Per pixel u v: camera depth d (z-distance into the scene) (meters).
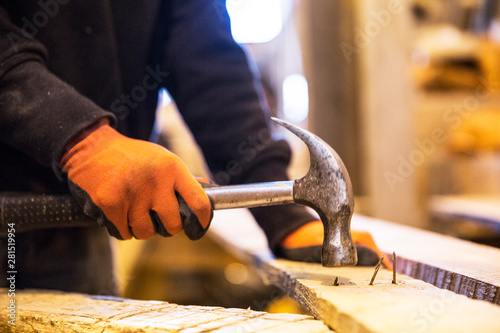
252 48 4.47
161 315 0.87
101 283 1.55
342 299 0.79
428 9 3.76
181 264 3.04
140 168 0.89
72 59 1.25
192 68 1.36
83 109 0.96
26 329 0.91
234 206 0.97
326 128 3.33
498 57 3.66
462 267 1.08
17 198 1.02
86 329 0.85
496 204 3.12
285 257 1.30
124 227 0.93
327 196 0.91
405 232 1.77
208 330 0.77
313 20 3.27
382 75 3.08
